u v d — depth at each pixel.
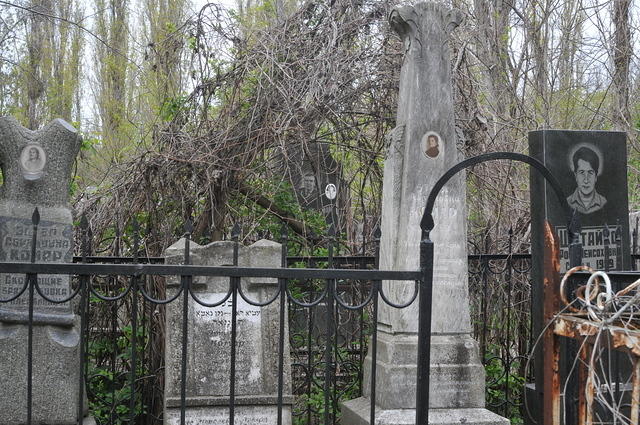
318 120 7.38
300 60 7.07
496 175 7.77
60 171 4.99
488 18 10.60
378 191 7.99
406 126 5.56
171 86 8.20
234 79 7.29
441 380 5.29
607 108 11.71
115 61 19.12
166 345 5.11
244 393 5.14
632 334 2.44
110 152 12.30
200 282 5.16
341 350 6.86
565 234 5.85
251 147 7.16
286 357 5.26
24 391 4.84
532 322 6.16
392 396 5.22
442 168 5.50
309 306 3.29
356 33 7.34
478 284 7.20
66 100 19.08
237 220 7.64
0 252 4.86
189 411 5.02
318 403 6.19
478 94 8.51
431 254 3.27
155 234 7.18
